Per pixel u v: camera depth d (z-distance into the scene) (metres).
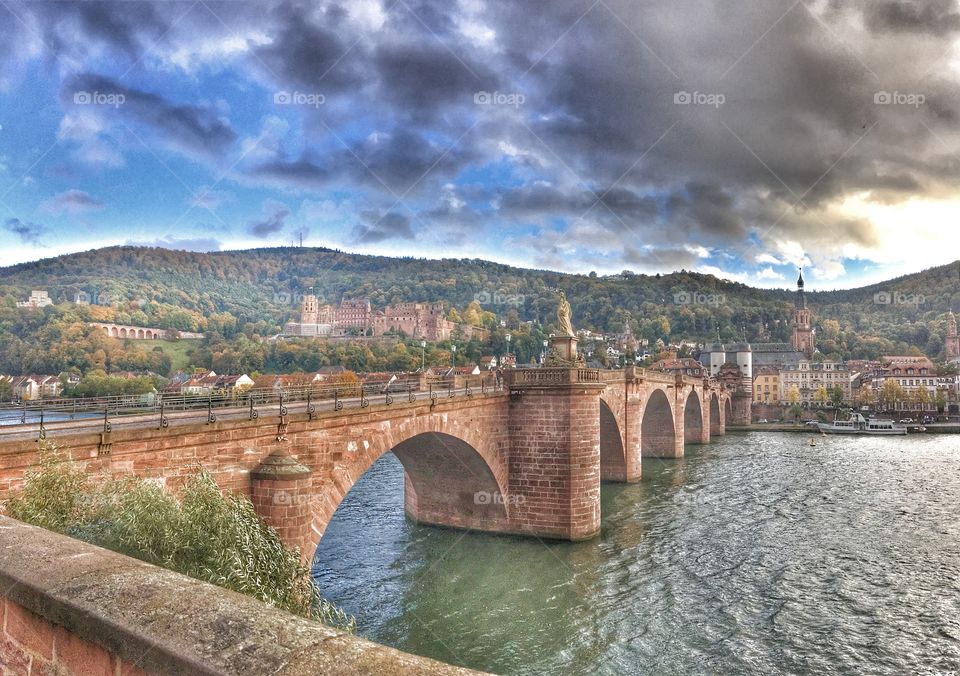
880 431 164.38
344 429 30.95
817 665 31.77
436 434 40.66
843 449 123.75
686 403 117.69
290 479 24.78
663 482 80.12
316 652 4.65
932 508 65.62
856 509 64.94
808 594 40.81
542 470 49.16
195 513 16.53
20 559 6.73
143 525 15.19
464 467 48.88
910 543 52.44
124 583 6.04
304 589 19.16
